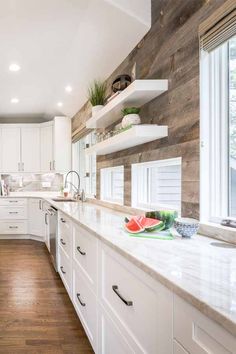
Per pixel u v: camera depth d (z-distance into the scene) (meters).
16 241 5.81
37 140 6.38
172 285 0.90
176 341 0.91
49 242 4.35
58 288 3.27
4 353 2.04
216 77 1.79
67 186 6.10
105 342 1.66
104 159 3.86
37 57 3.59
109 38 2.85
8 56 3.56
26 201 6.05
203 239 1.58
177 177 2.33
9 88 4.80
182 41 2.00
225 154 1.79
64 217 3.08
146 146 2.59
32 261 4.37
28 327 2.40
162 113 2.27
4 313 2.65
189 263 1.11
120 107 2.70
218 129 1.80
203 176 1.79
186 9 1.95
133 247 1.37
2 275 3.72
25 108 6.08
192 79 1.88
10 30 2.94
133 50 2.84
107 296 1.62
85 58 3.43
